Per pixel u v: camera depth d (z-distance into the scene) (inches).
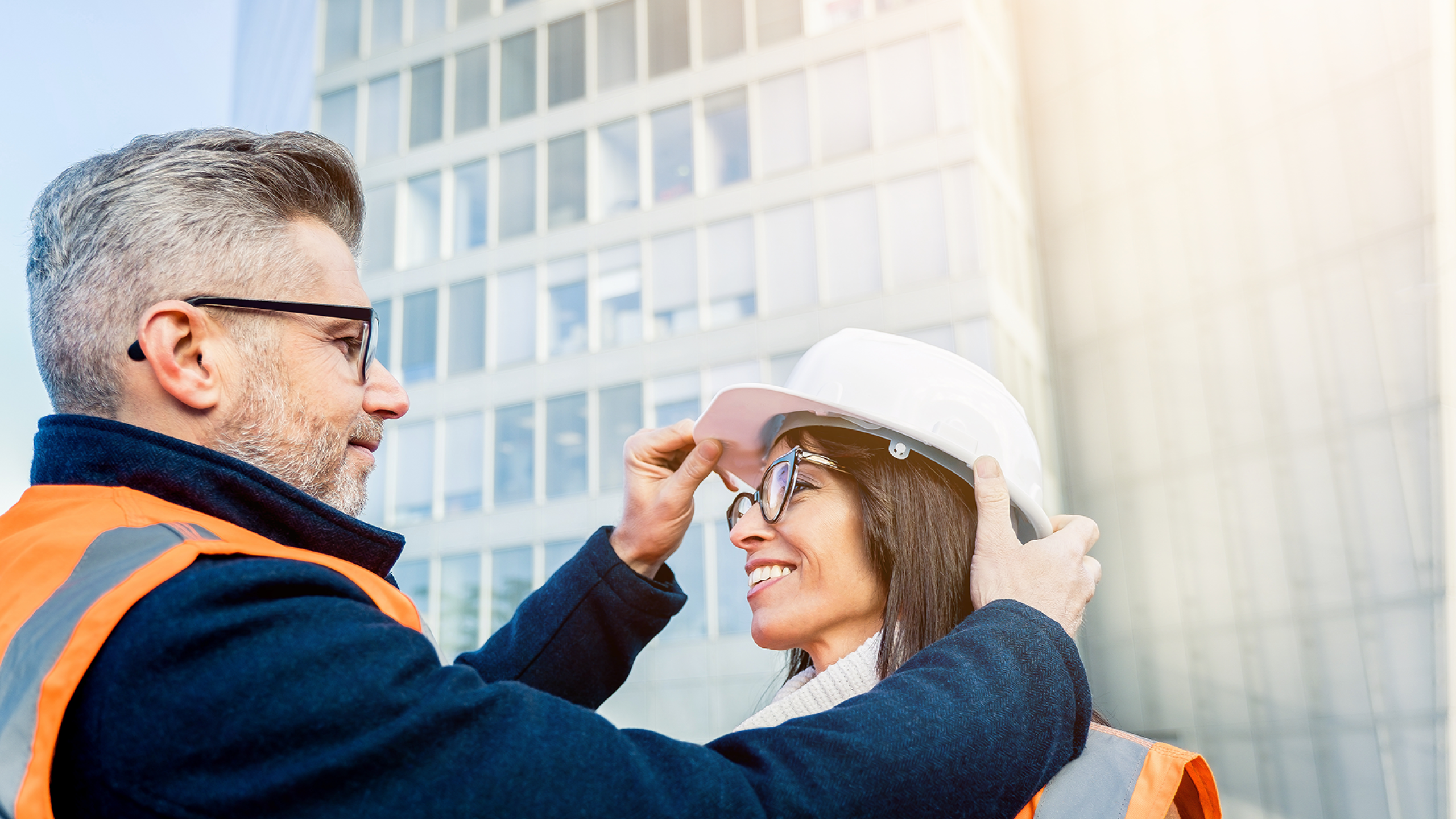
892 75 629.6
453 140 764.0
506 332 707.4
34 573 32.4
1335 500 503.8
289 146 44.6
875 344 54.2
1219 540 547.5
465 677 32.2
